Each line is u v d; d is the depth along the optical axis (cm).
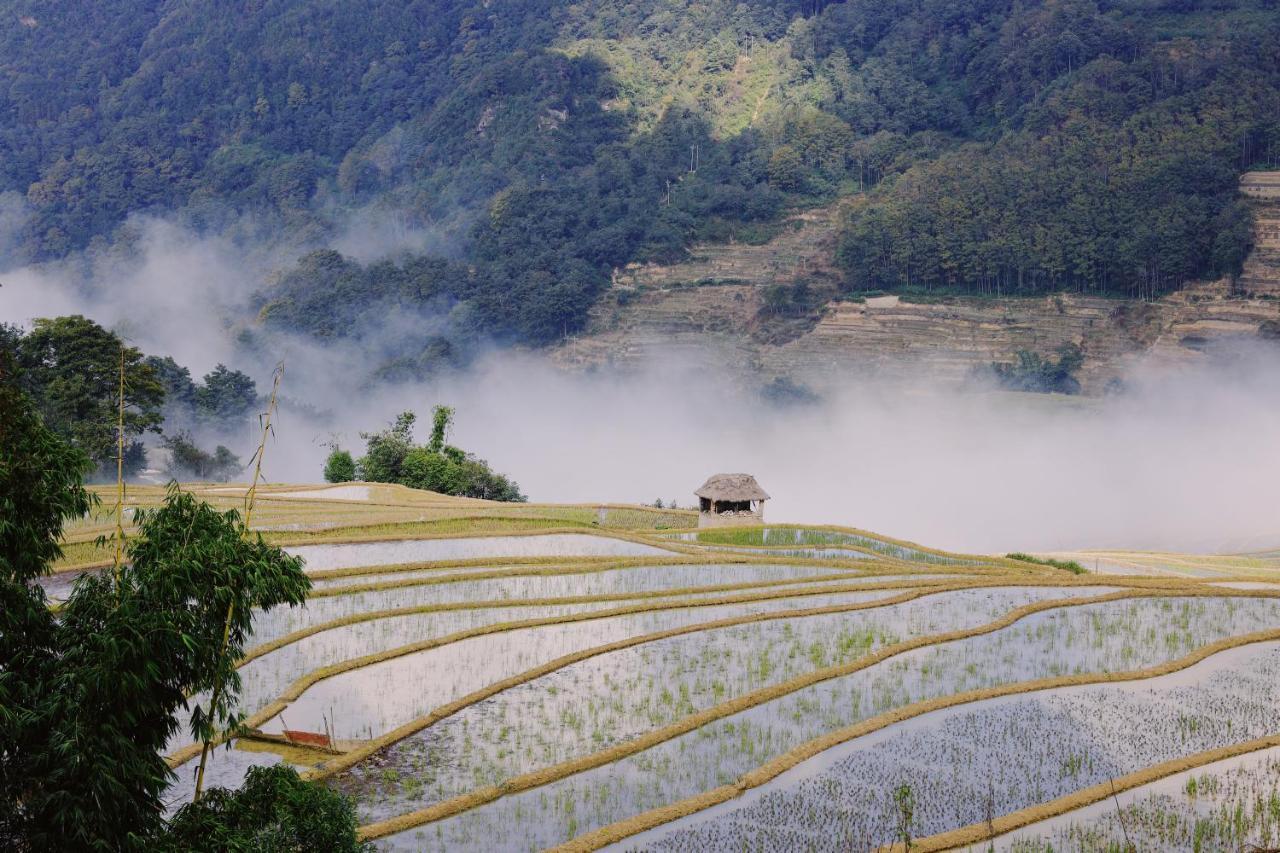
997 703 3150
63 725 1702
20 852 1717
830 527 6581
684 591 4338
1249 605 4241
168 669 1781
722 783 2669
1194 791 2583
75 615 1805
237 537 1920
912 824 2452
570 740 2912
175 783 2594
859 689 3275
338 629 3797
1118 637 3800
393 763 2769
